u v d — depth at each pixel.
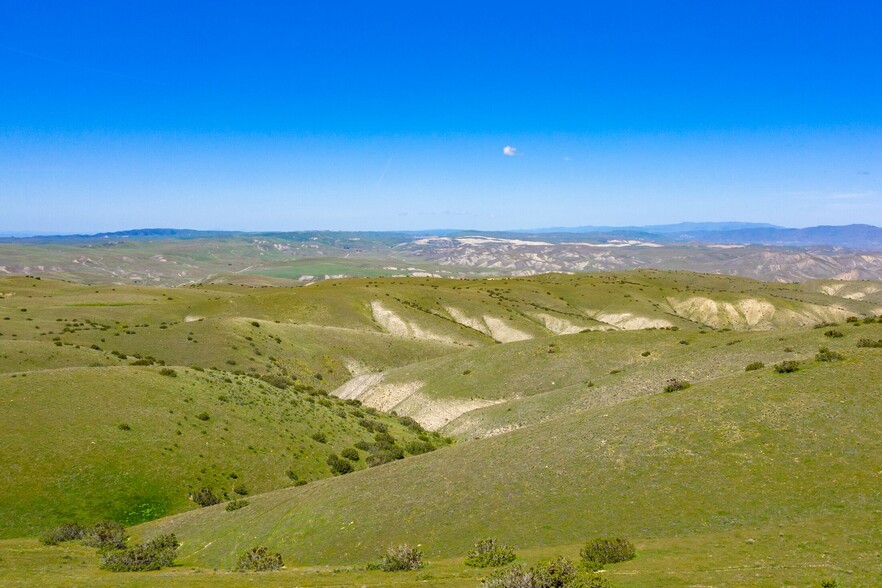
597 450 37.34
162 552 35.47
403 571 26.12
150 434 56.00
